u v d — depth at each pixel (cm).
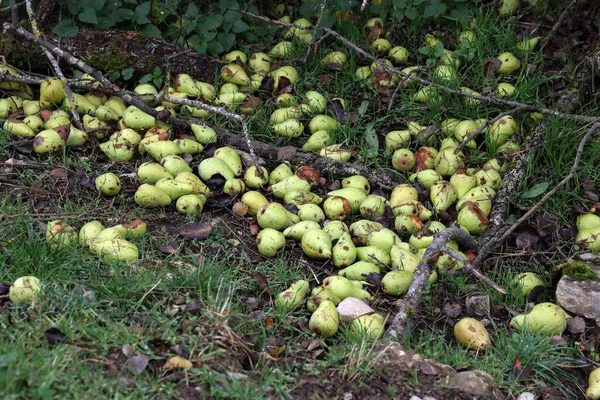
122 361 168
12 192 220
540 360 187
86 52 255
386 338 185
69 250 197
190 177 226
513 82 271
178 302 187
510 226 223
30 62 257
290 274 208
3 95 254
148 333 175
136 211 220
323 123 252
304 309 199
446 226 227
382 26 287
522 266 218
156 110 246
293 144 253
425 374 176
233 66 261
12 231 200
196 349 173
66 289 184
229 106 256
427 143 250
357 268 207
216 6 277
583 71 263
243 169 241
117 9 264
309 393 171
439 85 250
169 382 165
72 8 257
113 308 181
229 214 226
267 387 168
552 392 181
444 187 229
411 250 214
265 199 226
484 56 277
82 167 232
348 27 285
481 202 225
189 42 268
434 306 204
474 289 208
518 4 293
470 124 247
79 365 163
